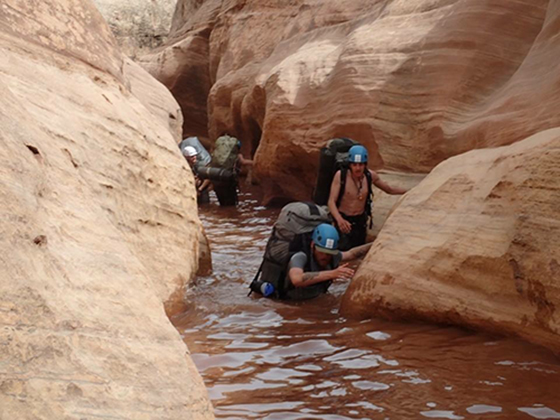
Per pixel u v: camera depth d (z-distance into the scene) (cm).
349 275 634
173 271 623
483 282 490
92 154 528
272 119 1318
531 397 376
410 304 535
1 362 223
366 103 1077
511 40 969
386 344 488
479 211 522
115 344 268
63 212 332
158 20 3262
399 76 1052
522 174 496
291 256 671
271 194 1411
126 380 256
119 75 646
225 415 362
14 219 270
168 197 638
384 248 588
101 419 231
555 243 445
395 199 977
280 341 514
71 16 605
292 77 1318
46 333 245
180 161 675
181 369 281
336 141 923
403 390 395
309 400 385
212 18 2198
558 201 458
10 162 298
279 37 1720
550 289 439
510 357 437
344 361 455
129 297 306
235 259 866
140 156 597
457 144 928
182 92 2225
